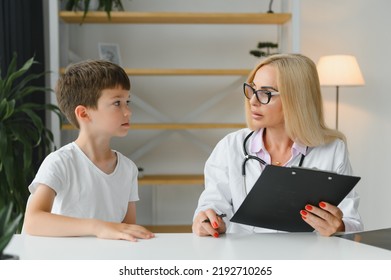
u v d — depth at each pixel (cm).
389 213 377
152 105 362
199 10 357
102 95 152
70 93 156
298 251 113
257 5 358
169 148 363
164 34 359
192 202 365
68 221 128
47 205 141
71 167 151
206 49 361
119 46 356
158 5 354
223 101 363
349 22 365
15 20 305
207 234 130
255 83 150
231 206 159
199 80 363
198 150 364
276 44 337
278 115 149
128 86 158
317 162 154
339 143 157
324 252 112
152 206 361
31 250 113
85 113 155
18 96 272
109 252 111
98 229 126
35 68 327
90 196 154
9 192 266
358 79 329
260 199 123
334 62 329
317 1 364
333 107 371
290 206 125
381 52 367
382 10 365
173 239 126
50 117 335
